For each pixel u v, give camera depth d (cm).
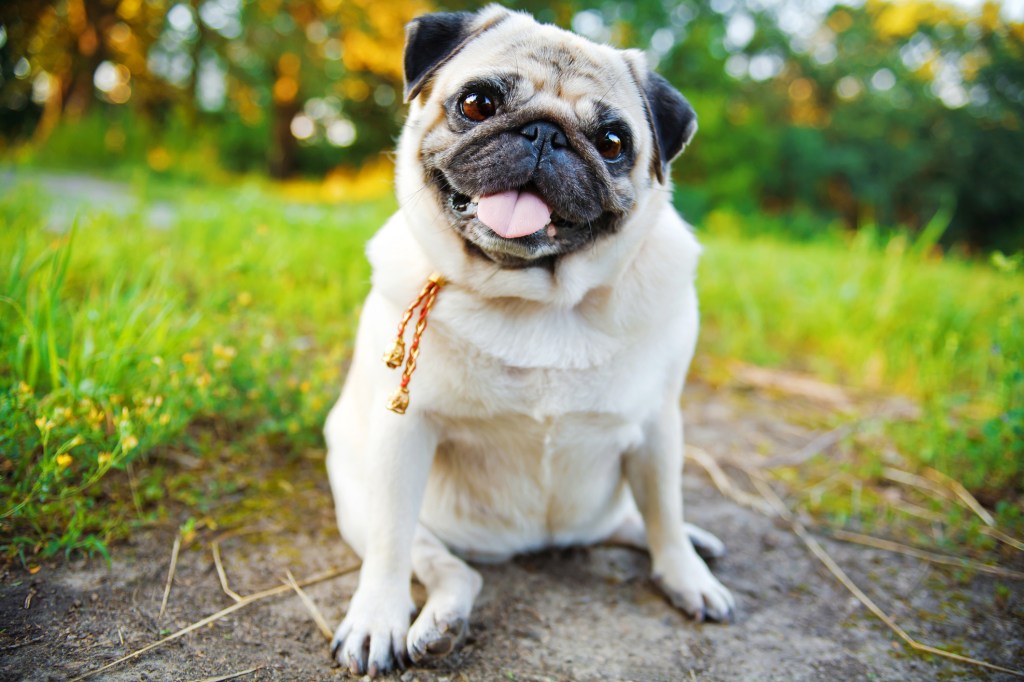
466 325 46
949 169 517
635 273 48
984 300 119
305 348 80
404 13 412
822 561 57
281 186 370
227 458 63
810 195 504
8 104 423
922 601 53
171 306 62
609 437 50
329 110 513
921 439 76
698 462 73
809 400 92
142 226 109
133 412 56
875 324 110
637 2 477
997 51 535
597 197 45
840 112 547
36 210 105
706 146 427
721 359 104
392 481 46
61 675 40
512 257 46
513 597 51
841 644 48
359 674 42
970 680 45
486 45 49
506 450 50
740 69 594
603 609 50
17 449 50
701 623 49
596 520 55
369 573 46
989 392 82
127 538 51
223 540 53
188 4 394
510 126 45
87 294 78
